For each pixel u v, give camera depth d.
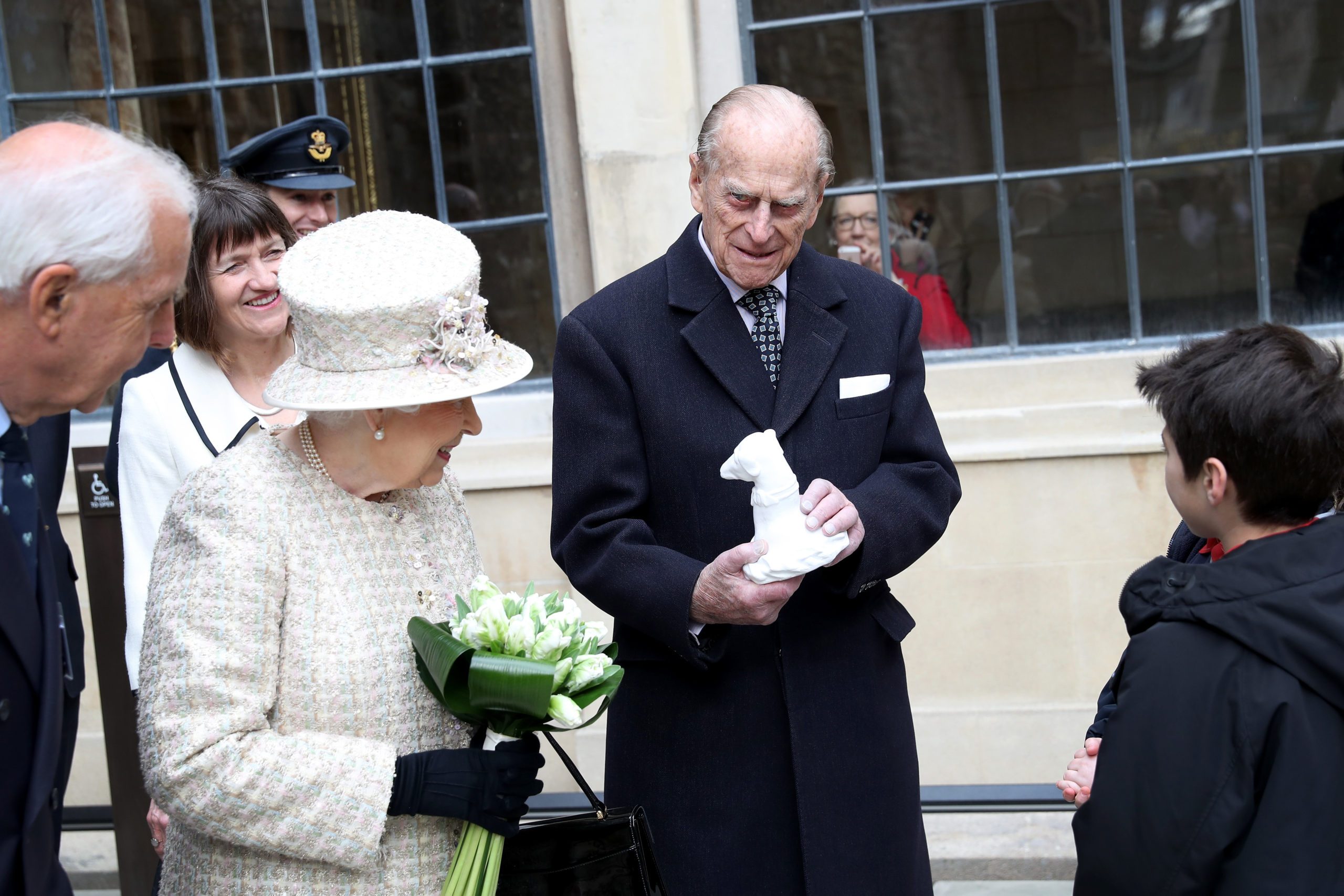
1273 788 1.33
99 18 4.04
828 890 2.06
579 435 2.13
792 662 2.09
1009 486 3.72
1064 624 3.73
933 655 3.81
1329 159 3.71
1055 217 3.85
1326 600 1.35
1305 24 3.67
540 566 3.87
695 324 2.11
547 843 1.69
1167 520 3.65
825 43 3.83
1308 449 1.40
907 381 2.23
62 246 1.27
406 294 1.51
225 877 1.51
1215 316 3.83
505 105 3.93
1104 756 1.45
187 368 2.49
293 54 4.00
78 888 3.48
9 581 1.35
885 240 3.91
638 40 3.66
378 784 1.47
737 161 1.96
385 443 1.58
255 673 1.46
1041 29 3.78
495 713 1.58
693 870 2.10
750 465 1.86
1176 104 3.77
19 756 1.37
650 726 2.15
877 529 2.02
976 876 3.30
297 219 3.39
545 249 3.97
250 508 1.53
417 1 3.93
